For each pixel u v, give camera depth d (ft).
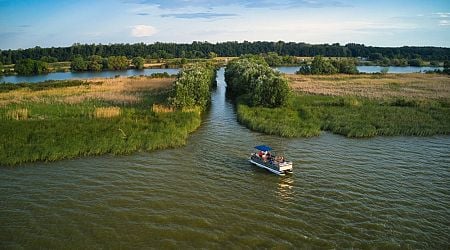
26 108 216.95
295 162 145.79
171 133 172.04
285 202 110.22
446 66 614.75
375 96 286.25
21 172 131.13
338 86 350.43
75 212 102.22
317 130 188.24
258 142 173.27
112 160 144.87
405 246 87.45
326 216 101.76
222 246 86.79
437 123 202.08
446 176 132.16
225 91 359.66
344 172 135.23
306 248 86.17
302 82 387.14
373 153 158.30
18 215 100.07
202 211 103.96
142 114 205.46
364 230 94.48
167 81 386.11
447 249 86.48
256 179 128.36
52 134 161.38
